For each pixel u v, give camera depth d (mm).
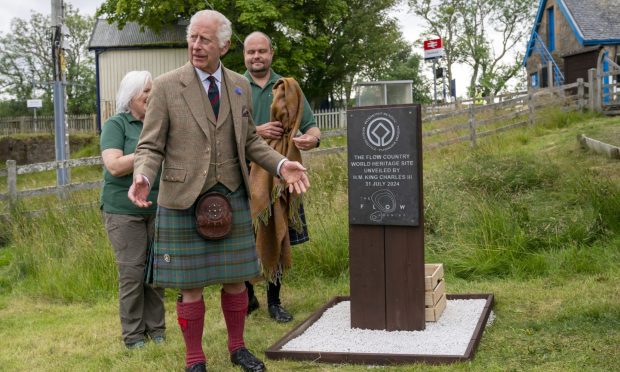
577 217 7305
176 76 3775
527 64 32500
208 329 5047
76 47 57812
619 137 12430
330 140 16656
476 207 7602
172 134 3748
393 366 4043
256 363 4016
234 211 3863
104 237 7406
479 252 6715
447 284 6164
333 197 8500
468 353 4035
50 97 54938
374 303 4762
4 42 55406
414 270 4668
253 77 5418
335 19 30984
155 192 4777
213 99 3826
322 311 5262
